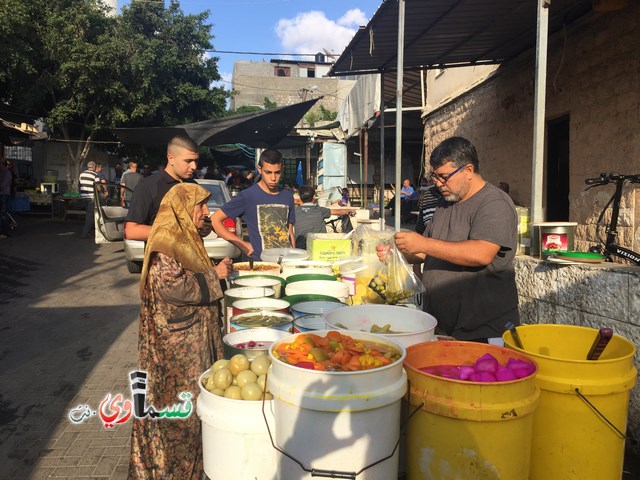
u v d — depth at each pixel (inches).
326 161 838.5
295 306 114.9
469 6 249.1
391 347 80.4
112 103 794.8
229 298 123.8
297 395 66.3
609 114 250.4
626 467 121.3
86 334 234.2
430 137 518.9
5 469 127.4
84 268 391.2
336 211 416.2
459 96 438.9
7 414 156.4
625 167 239.9
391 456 69.0
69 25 730.8
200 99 861.2
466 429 66.9
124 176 496.4
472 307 110.2
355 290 136.9
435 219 121.3
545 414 76.4
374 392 65.8
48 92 785.6
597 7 227.3
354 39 297.6
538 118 190.4
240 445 79.3
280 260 154.8
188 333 103.7
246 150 954.1
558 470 76.1
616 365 75.0
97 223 470.3
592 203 263.3
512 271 109.7
